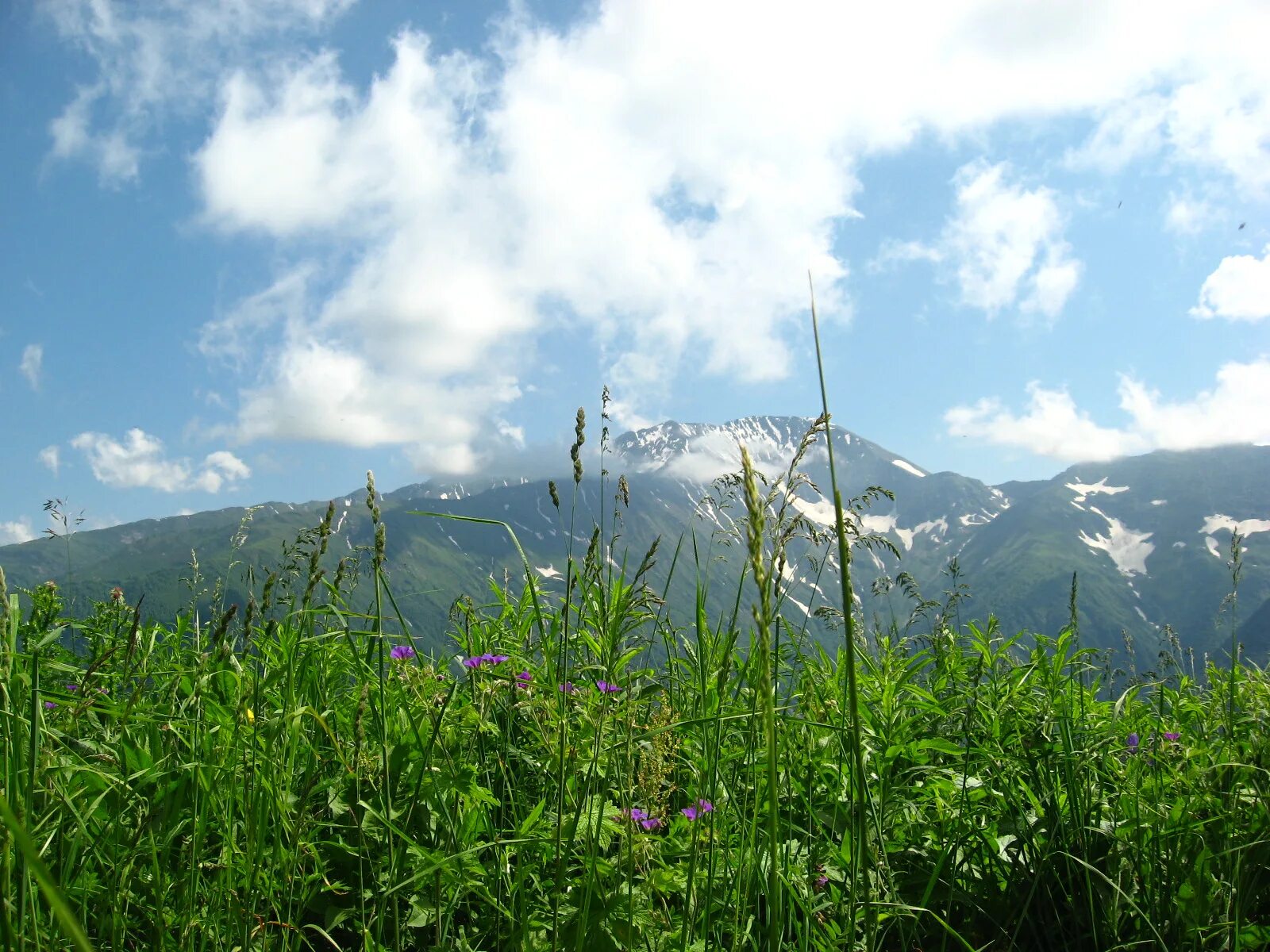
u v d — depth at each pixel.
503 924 3.20
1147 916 3.58
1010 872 4.16
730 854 3.43
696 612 4.39
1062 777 4.47
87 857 2.78
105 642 4.82
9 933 1.93
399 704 4.00
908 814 4.34
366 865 3.34
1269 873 3.98
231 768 2.99
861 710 4.54
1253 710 4.69
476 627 4.98
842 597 1.79
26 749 2.55
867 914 2.15
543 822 3.30
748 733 3.22
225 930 2.82
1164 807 4.26
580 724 3.38
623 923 2.87
